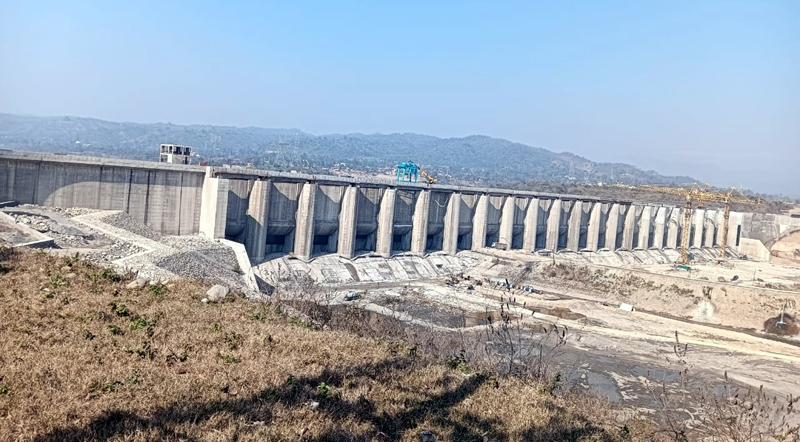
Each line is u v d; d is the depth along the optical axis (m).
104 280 34.47
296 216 92.94
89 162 70.31
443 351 37.78
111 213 70.31
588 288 104.00
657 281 99.69
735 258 177.00
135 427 16.08
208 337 25.33
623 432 24.66
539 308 88.06
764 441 26.59
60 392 17.55
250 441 16.20
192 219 81.31
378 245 105.75
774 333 84.88
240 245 73.88
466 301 86.69
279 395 19.81
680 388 52.69
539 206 137.00
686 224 158.25
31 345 21.47
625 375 55.75
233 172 83.56
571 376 53.66
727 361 64.81
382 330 41.03
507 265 113.50
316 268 91.88
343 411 19.55
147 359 21.83
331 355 25.34
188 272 57.03
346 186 99.12
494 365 33.09
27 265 34.47
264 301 38.12
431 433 19.28
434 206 116.38
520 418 22.19
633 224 161.38
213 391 19.20
